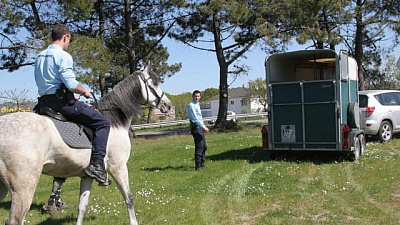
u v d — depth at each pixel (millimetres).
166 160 14711
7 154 4852
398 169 10609
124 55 28969
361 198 8070
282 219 7000
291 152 13781
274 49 25734
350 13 25438
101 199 8953
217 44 29516
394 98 16547
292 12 24266
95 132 5797
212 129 29656
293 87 12570
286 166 11844
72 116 5652
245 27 27078
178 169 12508
